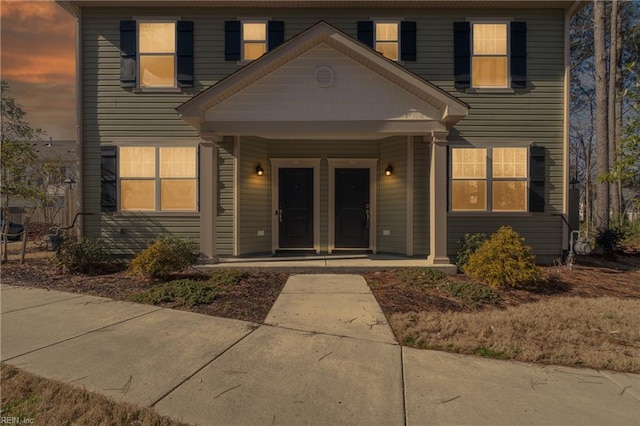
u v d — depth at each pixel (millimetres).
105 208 8562
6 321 4414
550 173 8648
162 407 2631
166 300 5207
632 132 7312
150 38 8680
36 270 7434
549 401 2764
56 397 2744
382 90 7121
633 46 16719
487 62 8703
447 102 6730
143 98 8633
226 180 8633
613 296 5797
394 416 2547
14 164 8188
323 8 8719
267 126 7160
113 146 8594
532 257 6070
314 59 7137
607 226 11867
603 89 11820
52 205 11867
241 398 2754
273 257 8477
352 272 7199
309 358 3441
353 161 9203
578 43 18750
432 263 7242
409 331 4027
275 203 9219
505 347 3670
